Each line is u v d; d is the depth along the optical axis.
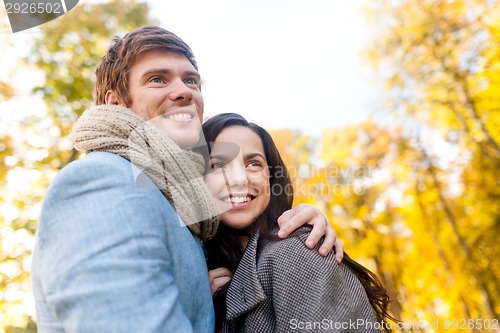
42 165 5.18
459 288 8.02
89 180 0.79
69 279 0.70
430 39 8.33
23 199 5.09
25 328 5.10
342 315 1.02
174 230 0.89
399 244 9.06
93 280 0.69
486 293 7.82
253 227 1.27
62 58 5.55
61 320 0.72
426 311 8.02
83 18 5.62
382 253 8.91
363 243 8.86
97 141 0.94
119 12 5.77
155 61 1.14
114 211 0.76
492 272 7.97
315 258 1.06
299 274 1.04
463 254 8.41
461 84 8.20
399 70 8.71
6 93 5.26
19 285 5.02
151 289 0.72
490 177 8.39
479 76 8.02
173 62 1.16
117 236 0.73
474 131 8.34
